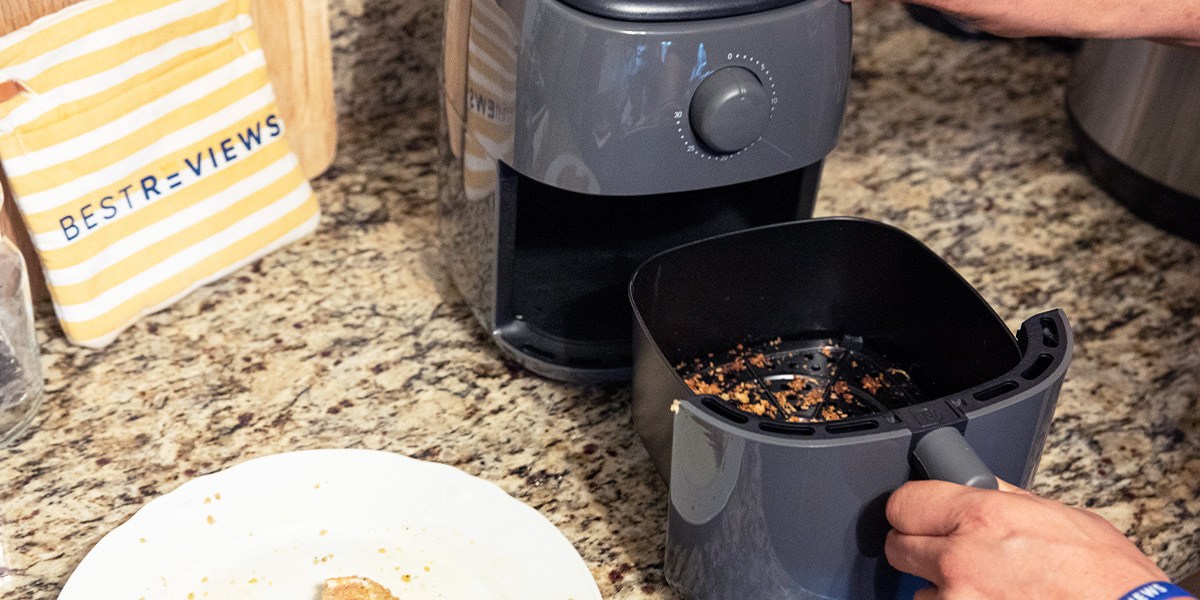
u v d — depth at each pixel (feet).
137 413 2.57
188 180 2.73
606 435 2.60
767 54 2.17
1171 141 3.09
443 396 2.66
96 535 2.31
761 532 1.94
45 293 2.82
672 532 2.12
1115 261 3.17
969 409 1.86
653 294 2.32
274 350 2.74
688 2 2.10
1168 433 2.65
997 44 4.04
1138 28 2.51
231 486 2.31
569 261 2.60
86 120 2.51
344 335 2.79
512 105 2.24
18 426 2.49
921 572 1.86
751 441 1.82
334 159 3.32
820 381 2.45
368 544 2.24
